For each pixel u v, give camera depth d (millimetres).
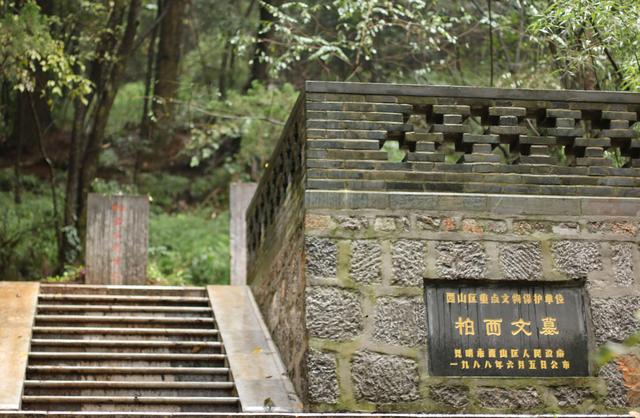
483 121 7449
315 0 15445
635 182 7312
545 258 7066
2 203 16469
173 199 19375
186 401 7426
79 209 14742
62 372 7984
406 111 7184
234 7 20750
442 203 7055
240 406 7316
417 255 6957
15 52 11898
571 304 7078
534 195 7168
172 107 19422
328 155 7043
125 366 8391
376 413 6648
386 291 6887
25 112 19562
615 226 7199
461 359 6867
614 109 7430
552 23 8906
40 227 15609
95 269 11961
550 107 7367
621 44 8555
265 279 9609
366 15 11719
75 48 15836
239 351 8547
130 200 12203
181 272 15008
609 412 6871
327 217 6953
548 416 6207
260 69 19578
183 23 20344
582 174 7270
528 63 13250
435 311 6941
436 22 12023
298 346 7332
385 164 7074
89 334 9070
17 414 5914
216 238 16969
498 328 6957
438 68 14305
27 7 12086
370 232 6961
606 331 6988
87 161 14914
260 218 10320
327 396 6680
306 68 18391
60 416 5918
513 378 6859
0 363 7703
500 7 14336
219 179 19719
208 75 22156
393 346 6809
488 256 7012
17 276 14742
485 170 7168
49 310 9617
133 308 9852
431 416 6176
